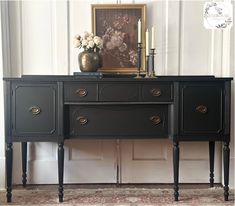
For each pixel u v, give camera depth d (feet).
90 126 9.03
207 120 9.04
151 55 9.61
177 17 10.43
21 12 10.34
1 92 10.00
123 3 10.43
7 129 8.89
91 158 10.62
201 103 9.00
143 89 8.91
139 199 9.30
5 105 8.85
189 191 9.96
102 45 9.92
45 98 8.86
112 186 10.44
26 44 10.41
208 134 9.07
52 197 9.45
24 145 10.23
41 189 10.14
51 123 8.89
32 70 10.46
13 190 10.03
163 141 10.63
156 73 10.50
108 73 10.39
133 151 10.63
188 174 10.66
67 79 8.81
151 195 9.62
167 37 10.48
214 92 9.02
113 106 9.02
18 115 8.87
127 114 9.04
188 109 9.00
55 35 10.43
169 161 10.63
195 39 10.49
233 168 10.30
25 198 9.37
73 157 10.62
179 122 8.98
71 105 8.97
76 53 10.49
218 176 10.64
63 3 10.36
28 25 10.37
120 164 10.63
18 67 10.43
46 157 10.58
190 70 10.51
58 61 10.46
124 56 10.43
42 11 10.37
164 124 9.10
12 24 10.34
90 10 10.41
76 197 9.45
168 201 9.15
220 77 9.59
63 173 9.77
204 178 10.65
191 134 9.02
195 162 10.67
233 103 10.20
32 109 8.85
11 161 9.05
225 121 9.07
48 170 10.57
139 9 10.34
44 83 8.83
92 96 8.89
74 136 9.03
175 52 10.49
